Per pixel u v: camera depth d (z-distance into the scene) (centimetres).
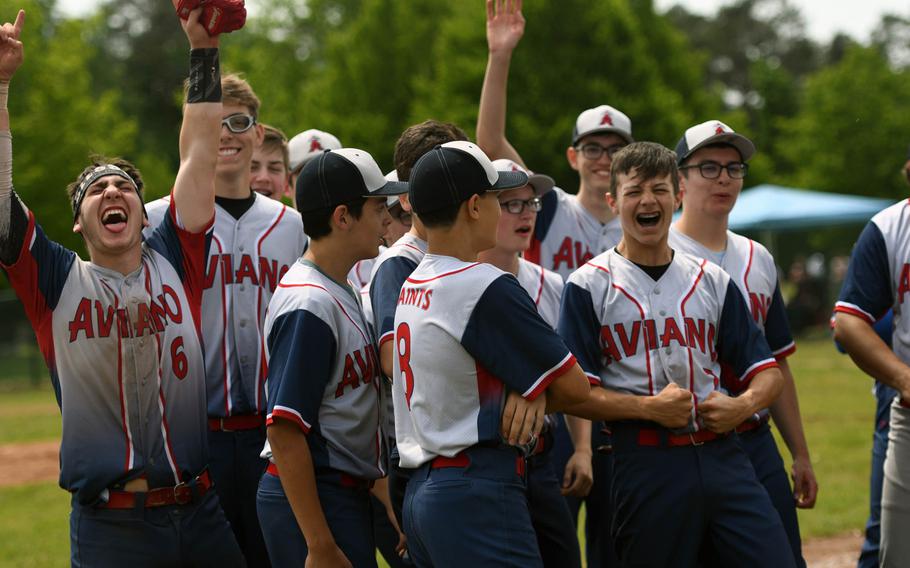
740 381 855
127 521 789
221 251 970
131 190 812
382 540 957
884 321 1072
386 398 826
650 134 5444
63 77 5625
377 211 783
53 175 5431
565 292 865
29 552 1555
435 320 697
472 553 677
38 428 3153
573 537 903
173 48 11662
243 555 908
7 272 786
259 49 8006
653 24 6184
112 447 789
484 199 720
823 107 7950
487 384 696
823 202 4712
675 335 836
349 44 6688
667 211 845
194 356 834
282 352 743
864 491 1702
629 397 818
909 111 7781
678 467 814
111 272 809
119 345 796
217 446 946
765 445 945
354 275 1080
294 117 7231
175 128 11425
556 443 1076
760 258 1005
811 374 3478
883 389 1048
